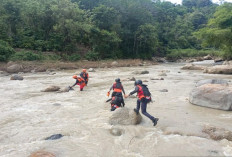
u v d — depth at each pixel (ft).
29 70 71.26
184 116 22.17
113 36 136.36
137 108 20.18
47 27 115.55
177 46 222.89
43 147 15.28
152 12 227.40
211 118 21.48
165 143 15.49
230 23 101.60
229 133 16.24
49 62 87.81
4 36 98.53
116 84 25.02
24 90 38.22
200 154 13.65
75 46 122.83
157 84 43.55
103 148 15.16
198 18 304.09
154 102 28.22
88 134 17.71
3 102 29.01
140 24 165.37
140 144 15.56
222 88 25.72
